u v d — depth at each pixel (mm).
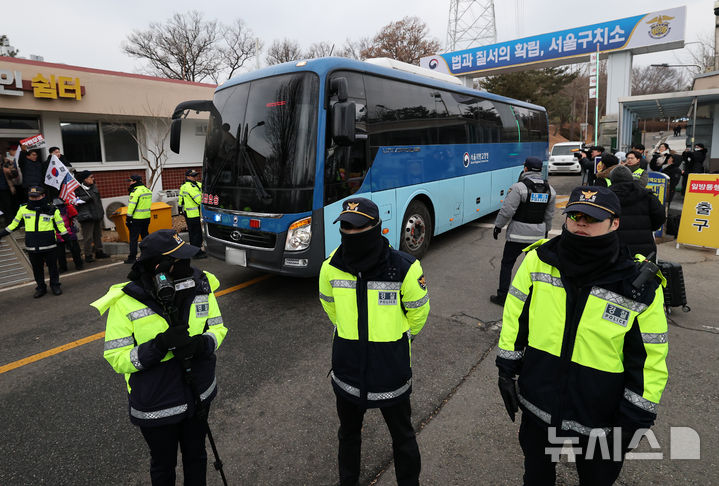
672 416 3135
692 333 4438
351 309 2176
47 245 6246
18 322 5426
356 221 2035
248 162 5434
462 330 4668
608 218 1668
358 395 2193
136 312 1980
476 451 2846
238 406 3457
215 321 2221
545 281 1867
